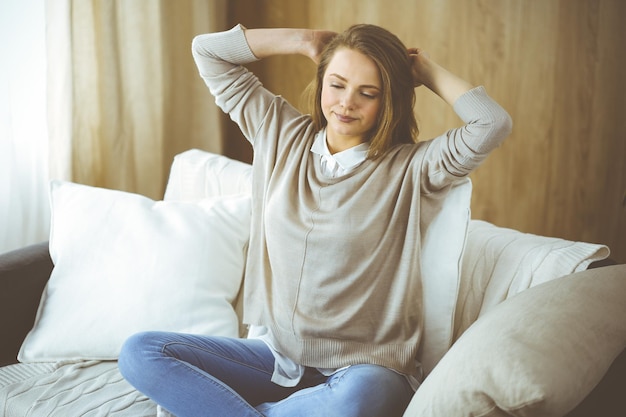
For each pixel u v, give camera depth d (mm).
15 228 2102
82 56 2193
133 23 2359
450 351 1137
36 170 2170
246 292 1482
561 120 2551
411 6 2549
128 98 2385
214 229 1677
